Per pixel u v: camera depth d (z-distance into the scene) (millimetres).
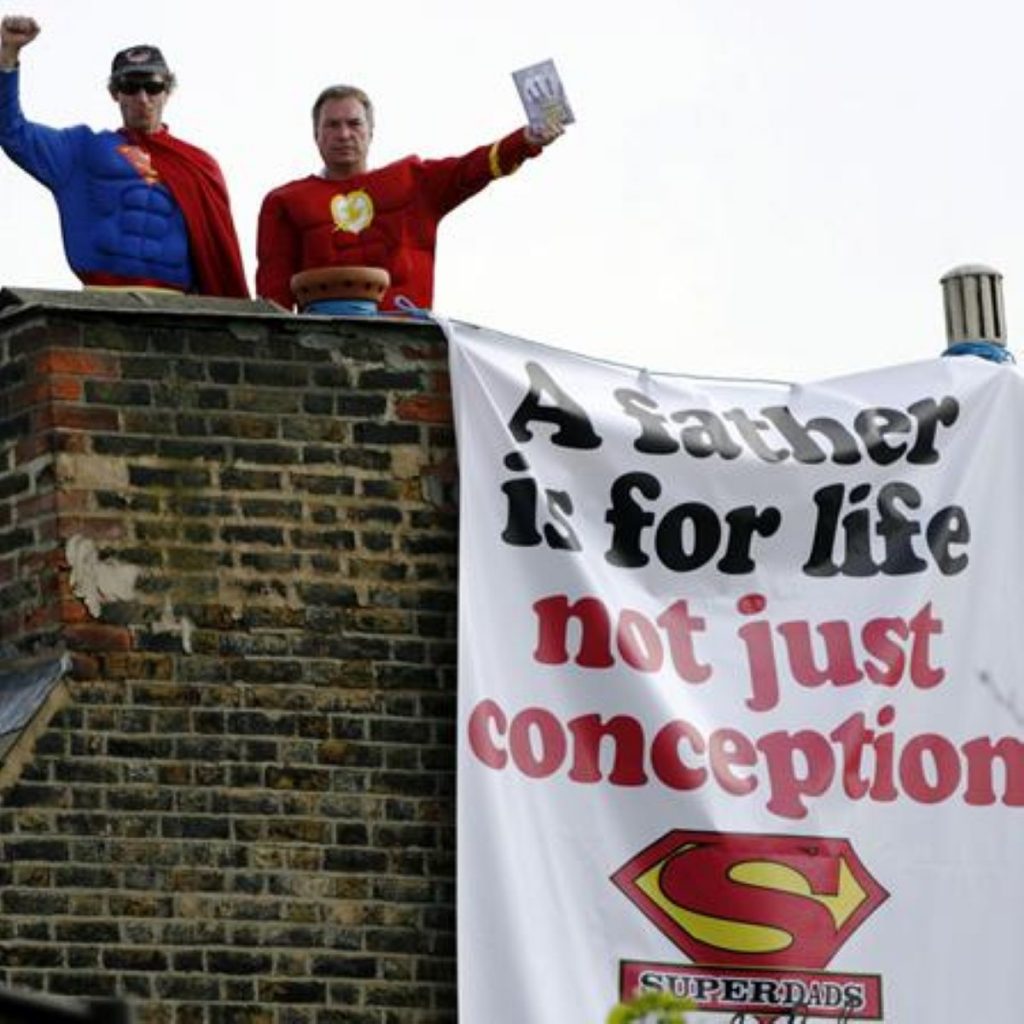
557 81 75312
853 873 68438
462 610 67938
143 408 68875
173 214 75375
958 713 69938
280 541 68875
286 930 67312
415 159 76125
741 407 70875
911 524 70812
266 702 68188
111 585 68062
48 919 66375
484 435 69125
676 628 69062
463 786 66938
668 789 67812
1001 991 68688
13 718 67375
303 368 69625
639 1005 47250
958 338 78500
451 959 67812
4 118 74312
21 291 70500
